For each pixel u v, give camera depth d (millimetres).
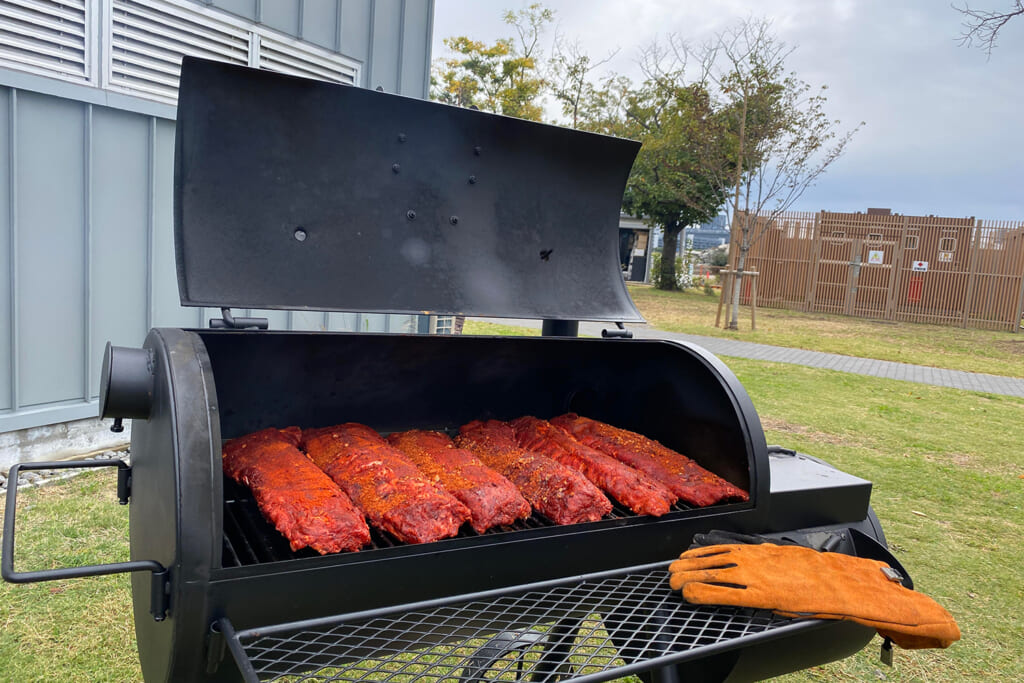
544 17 20688
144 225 4387
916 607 1479
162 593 1170
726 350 10836
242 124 1703
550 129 2160
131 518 1570
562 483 1764
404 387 2211
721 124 14484
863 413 7055
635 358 2396
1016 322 16203
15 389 3840
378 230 1921
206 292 1619
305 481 1547
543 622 1606
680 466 2004
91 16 3924
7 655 2354
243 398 1932
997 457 5676
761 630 1456
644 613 1646
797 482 2057
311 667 1223
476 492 1655
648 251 27234
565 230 2303
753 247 19672
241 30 4699
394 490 1566
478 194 2113
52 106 3822
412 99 1904
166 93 4406
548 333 2479
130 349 1362
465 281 2047
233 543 1540
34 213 3818
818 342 12508
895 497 4562
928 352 12203
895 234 17719
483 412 2414
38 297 3893
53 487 3752
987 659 2775
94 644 2453
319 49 5246
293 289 1742
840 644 1829
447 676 1291
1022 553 3773
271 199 1758
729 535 1732
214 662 1188
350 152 1867
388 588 1342
